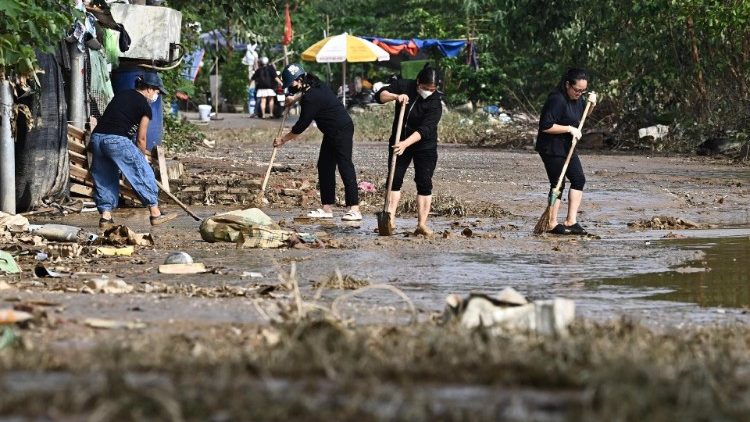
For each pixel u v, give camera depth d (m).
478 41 71.44
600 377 6.90
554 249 17.73
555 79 57.62
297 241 17.97
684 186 29.50
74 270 15.12
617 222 22.25
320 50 62.78
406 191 26.27
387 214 19.47
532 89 63.12
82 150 24.70
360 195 25.62
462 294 13.15
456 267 15.68
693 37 45.88
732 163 38.34
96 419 6.34
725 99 44.94
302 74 22.52
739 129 43.34
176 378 7.23
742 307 12.27
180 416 6.38
